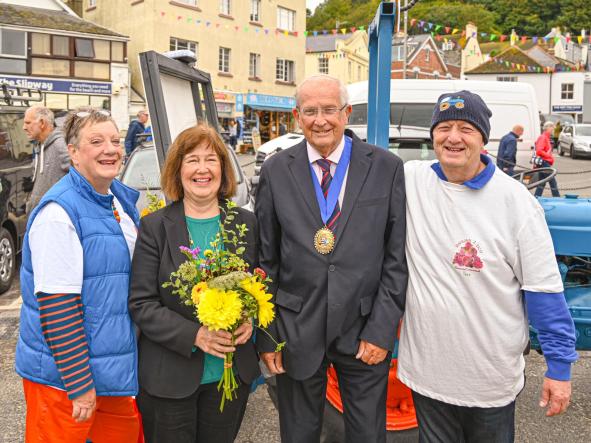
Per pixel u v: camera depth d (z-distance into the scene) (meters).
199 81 4.45
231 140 25.70
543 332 2.09
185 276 2.07
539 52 50.62
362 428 2.39
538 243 2.06
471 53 55.12
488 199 2.11
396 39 45.53
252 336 2.51
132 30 24.41
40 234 2.09
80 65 21.88
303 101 2.34
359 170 2.38
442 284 2.16
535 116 10.17
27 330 2.17
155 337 2.19
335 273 2.30
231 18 26.73
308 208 2.35
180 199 2.36
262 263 2.43
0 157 6.17
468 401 2.17
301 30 30.94
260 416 3.66
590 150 23.77
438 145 2.13
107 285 2.19
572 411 3.70
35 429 2.21
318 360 2.33
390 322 2.29
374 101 4.11
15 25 20.42
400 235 2.31
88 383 2.11
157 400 2.25
